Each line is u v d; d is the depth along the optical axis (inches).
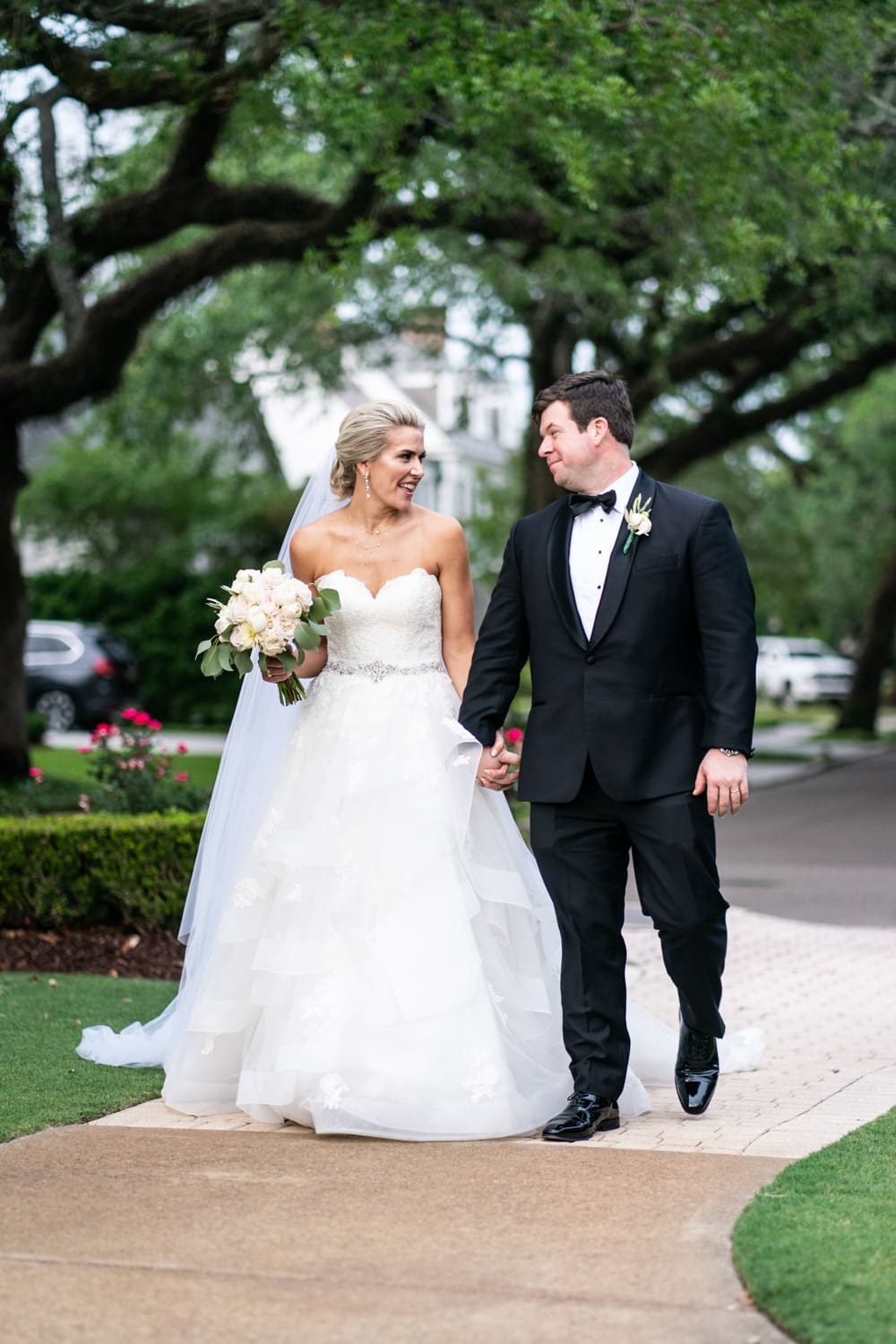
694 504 187.0
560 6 373.7
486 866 200.4
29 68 415.8
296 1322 127.2
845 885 465.4
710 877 186.4
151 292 506.6
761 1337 123.5
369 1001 189.2
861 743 1104.2
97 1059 227.9
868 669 1181.1
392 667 203.9
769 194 458.6
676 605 185.6
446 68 376.2
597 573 187.9
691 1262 140.2
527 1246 144.6
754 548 1526.8
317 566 208.1
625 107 388.2
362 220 462.9
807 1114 198.2
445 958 190.4
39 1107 199.6
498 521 1337.4
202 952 220.7
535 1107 191.3
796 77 403.5
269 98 446.9
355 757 199.2
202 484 1385.3
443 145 509.0
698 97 380.2
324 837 196.5
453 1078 185.9
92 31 405.1
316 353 831.1
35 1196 161.0
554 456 190.9
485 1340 123.3
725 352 781.3
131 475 1363.2
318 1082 185.9
